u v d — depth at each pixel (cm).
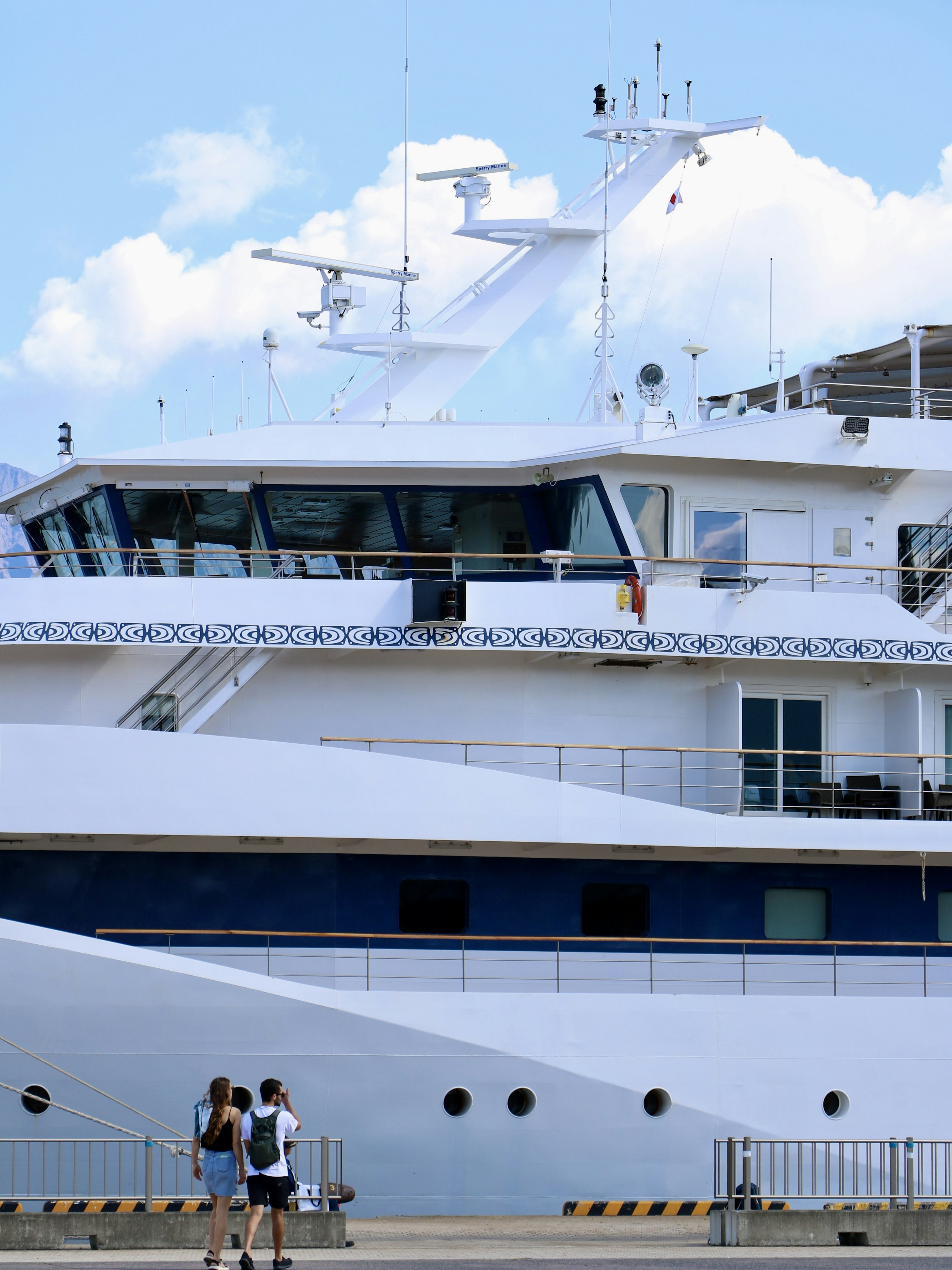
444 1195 3406
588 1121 3488
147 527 4275
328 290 4750
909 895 4041
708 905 3912
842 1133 3647
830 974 3944
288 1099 3062
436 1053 3409
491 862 3784
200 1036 3294
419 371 4716
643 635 3994
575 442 4344
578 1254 2888
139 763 3447
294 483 4222
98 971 3262
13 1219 2908
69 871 3616
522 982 3756
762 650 4062
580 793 3628
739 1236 3077
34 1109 3247
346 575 4266
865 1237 3131
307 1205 3225
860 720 4256
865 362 5225
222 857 3659
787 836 3769
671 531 4247
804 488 4359
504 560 4297
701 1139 3553
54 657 3922
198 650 3922
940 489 4475
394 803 3522
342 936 3650
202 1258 2772
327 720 3962
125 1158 3256
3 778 3419
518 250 5000
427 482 4253
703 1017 3588
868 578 4375
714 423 4469
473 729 4012
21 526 4850
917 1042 3712
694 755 4112
